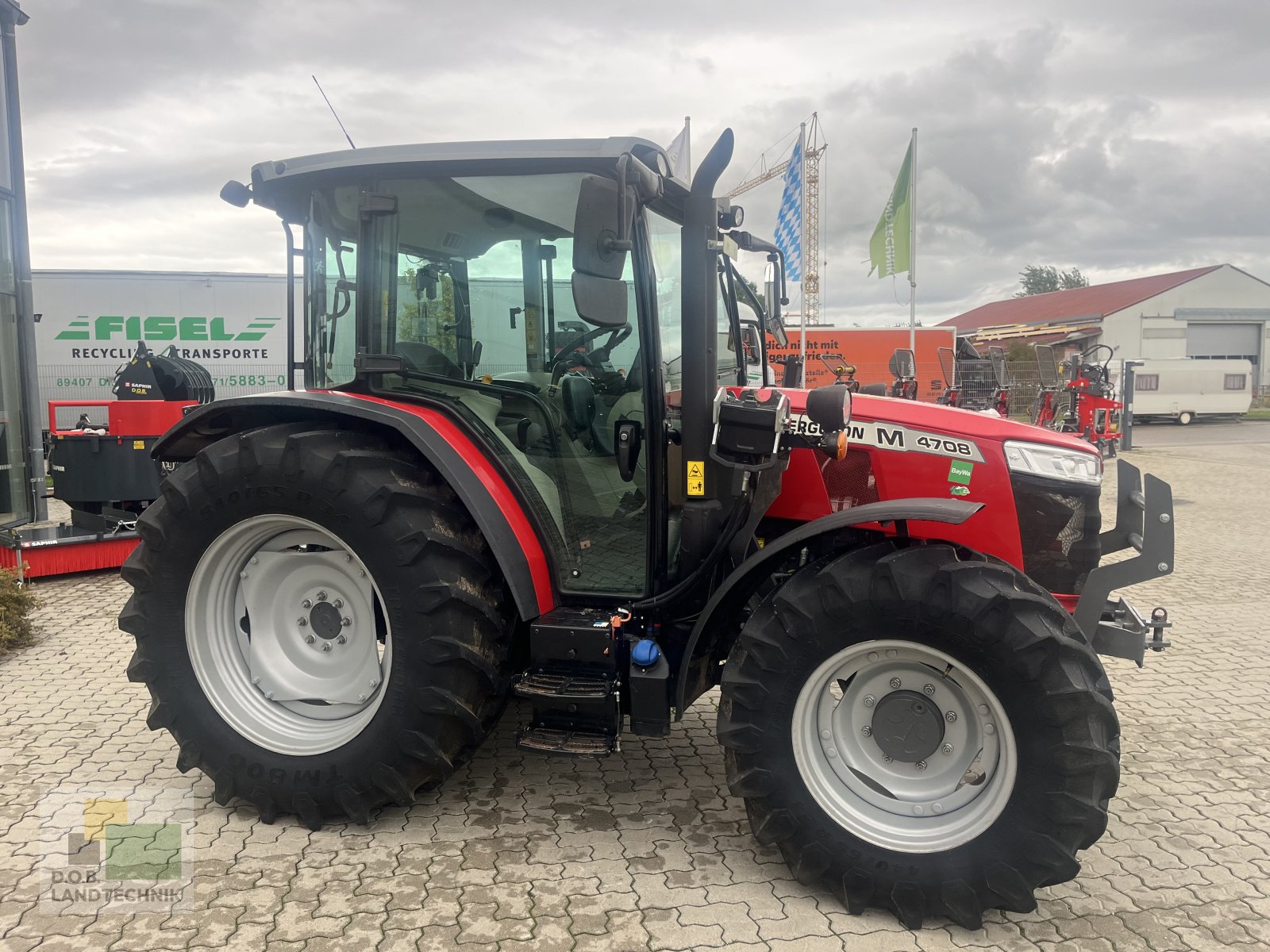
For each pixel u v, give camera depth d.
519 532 2.83
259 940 2.30
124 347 14.48
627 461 2.91
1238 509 9.94
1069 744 2.27
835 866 2.47
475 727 2.81
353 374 3.06
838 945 2.31
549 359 2.93
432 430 2.84
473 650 2.74
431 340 2.99
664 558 2.94
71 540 6.43
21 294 7.83
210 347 14.63
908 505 2.49
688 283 2.79
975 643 2.33
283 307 14.79
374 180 2.88
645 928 2.36
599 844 2.80
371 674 2.92
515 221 2.86
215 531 2.90
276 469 2.77
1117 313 38.62
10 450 7.86
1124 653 2.79
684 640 2.95
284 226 3.23
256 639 3.03
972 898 2.36
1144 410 23.45
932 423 2.98
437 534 2.71
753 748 2.53
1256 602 5.88
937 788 2.52
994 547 2.92
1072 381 15.48
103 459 7.08
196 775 3.27
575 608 2.94
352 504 2.71
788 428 2.90
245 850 2.75
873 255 17.25
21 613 4.88
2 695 4.07
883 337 20.05
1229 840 2.87
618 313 2.45
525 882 2.58
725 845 2.80
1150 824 2.97
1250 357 39.69
